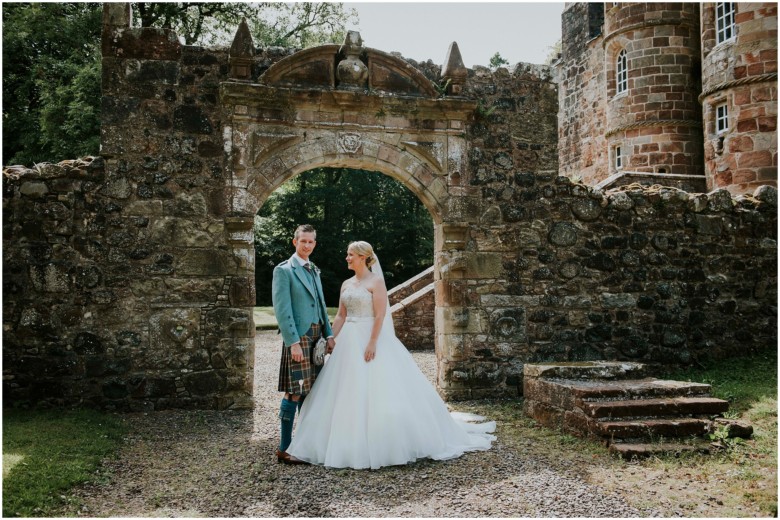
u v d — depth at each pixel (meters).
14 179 6.68
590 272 8.12
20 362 6.55
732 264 8.77
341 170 29.42
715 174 12.70
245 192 7.11
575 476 4.38
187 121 7.04
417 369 5.14
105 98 6.88
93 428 5.68
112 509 3.80
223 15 20.81
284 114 7.24
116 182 6.86
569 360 7.92
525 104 8.05
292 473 4.50
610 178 13.00
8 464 4.30
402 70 7.59
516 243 7.89
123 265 6.82
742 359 8.48
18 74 18.78
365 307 5.05
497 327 7.75
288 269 4.95
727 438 5.02
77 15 18.45
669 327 8.35
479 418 6.31
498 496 3.99
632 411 5.24
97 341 6.71
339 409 4.74
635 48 15.41
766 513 3.69
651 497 3.96
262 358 11.23
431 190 7.68
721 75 12.51
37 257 6.67
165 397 6.79
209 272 6.98
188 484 4.30
